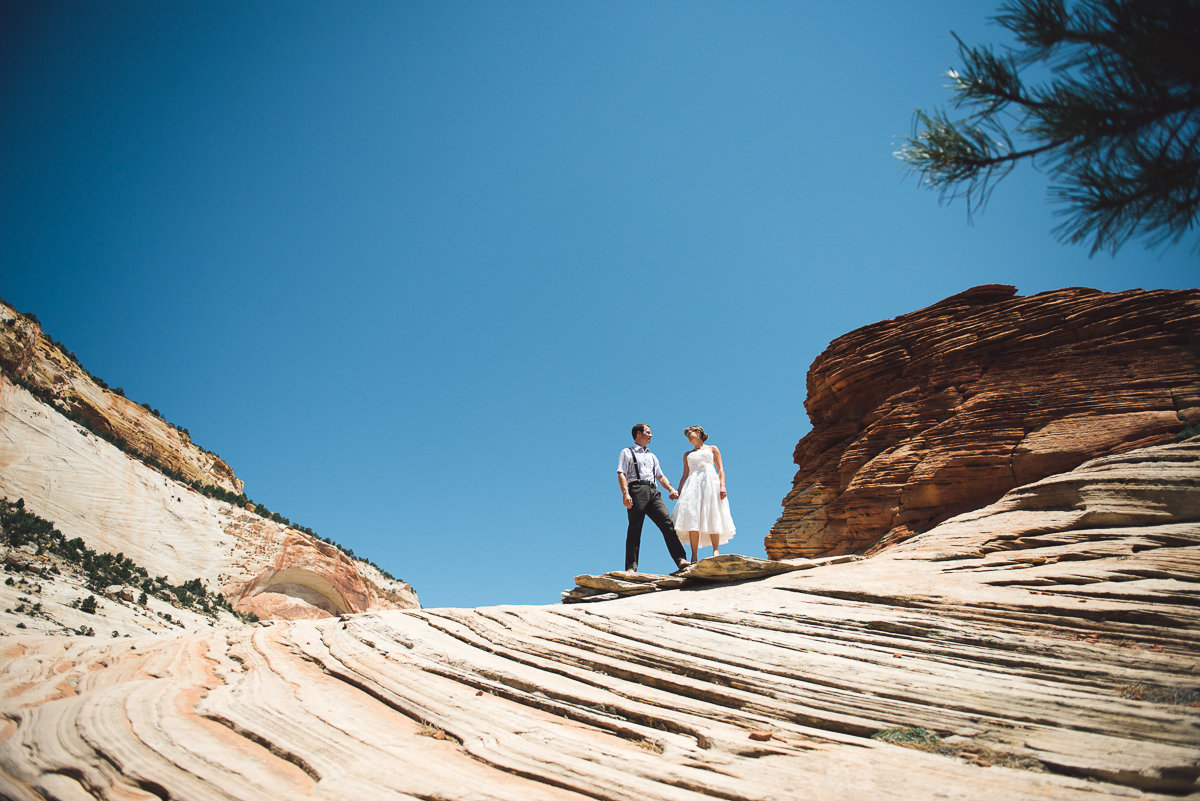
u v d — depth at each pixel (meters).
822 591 8.17
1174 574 6.84
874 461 14.91
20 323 69.94
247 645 8.89
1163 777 3.79
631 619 7.90
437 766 4.67
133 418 81.75
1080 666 5.38
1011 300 14.82
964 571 8.45
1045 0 4.61
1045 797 3.76
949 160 5.07
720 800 3.99
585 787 4.24
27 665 8.30
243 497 82.94
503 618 8.62
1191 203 4.33
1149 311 12.67
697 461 11.80
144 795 4.58
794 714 5.19
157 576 57.06
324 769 4.67
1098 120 4.46
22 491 52.16
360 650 8.02
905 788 3.98
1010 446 12.76
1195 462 9.19
